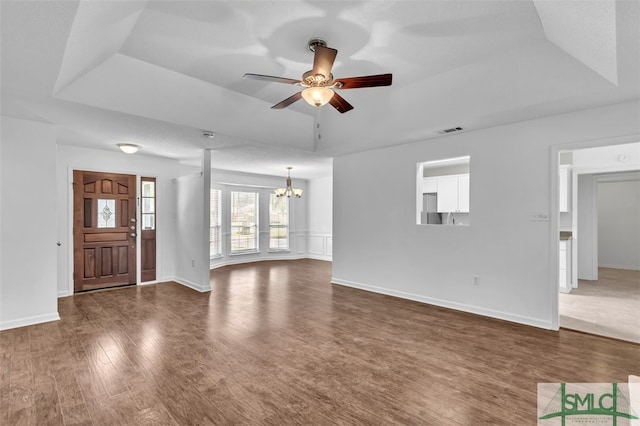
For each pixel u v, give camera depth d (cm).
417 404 222
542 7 236
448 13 258
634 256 760
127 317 405
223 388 241
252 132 461
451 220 722
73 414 209
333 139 519
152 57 331
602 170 546
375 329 366
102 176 545
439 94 382
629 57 228
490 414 210
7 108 335
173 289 556
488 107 351
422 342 329
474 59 339
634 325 377
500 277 403
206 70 361
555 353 302
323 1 242
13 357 291
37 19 176
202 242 545
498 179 404
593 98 308
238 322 388
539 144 373
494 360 288
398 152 510
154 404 221
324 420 204
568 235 554
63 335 345
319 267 806
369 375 262
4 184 363
